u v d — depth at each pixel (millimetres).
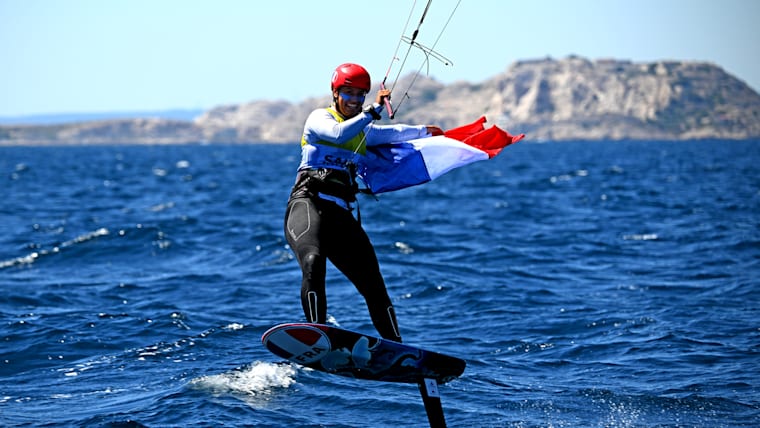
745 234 77688
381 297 23641
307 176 23359
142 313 44812
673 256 65312
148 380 32281
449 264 62656
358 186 24031
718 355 35000
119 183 193625
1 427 26609
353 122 22219
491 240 77438
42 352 36688
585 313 44094
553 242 75500
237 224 90812
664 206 113938
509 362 35062
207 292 51562
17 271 61031
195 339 38500
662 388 30719
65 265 64000
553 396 30031
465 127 25984
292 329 20469
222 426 26531
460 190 158125
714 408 28500
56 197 145125
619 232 82438
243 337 39156
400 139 25141
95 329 40750
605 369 33625
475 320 43281
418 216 102812
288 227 23172
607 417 27875
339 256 23422
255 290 52094
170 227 87188
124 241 73188
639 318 42344
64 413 28297
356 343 20766
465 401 29469
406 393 30219
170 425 26625
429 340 39031
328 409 28438
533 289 51531
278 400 29281
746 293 49000
